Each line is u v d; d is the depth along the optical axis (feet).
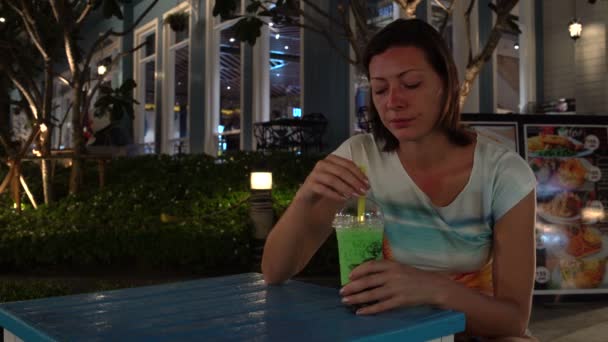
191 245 20.38
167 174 26.89
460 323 4.15
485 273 5.54
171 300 4.83
